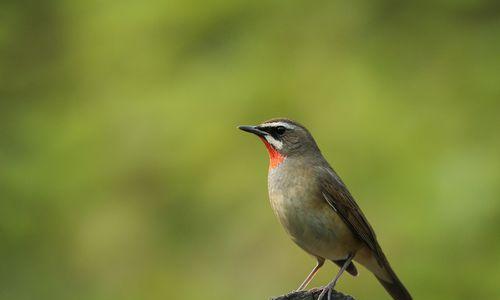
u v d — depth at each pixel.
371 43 17.28
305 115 16.28
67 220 16.83
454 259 14.63
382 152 15.72
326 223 11.66
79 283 16.62
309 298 11.05
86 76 18.59
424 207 14.98
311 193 11.69
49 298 16.39
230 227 16.11
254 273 15.65
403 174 15.41
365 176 15.55
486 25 17.80
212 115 16.70
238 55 17.34
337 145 15.88
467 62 17.16
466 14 17.92
